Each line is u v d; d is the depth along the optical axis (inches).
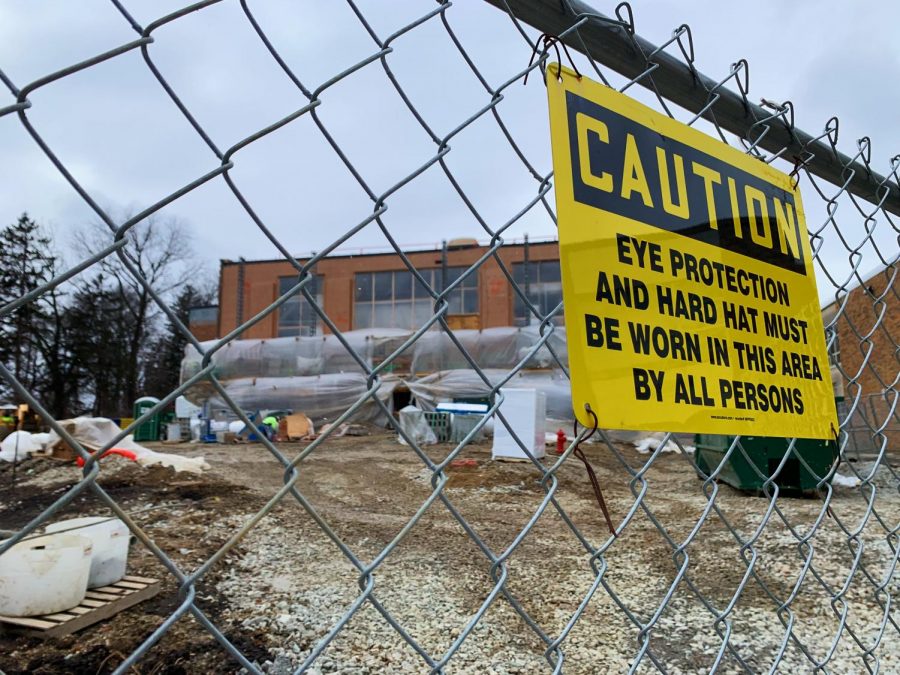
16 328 325.4
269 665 149.3
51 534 169.9
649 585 205.5
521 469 496.4
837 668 141.9
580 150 52.2
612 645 161.2
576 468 517.7
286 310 1294.3
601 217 52.5
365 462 588.1
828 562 216.2
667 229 57.2
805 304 69.4
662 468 525.7
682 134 60.9
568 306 49.0
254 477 480.4
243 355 1145.4
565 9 51.9
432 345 1050.7
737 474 354.9
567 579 214.2
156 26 32.8
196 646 154.9
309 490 431.8
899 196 89.4
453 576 218.8
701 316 58.4
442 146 43.6
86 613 162.1
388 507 369.1
